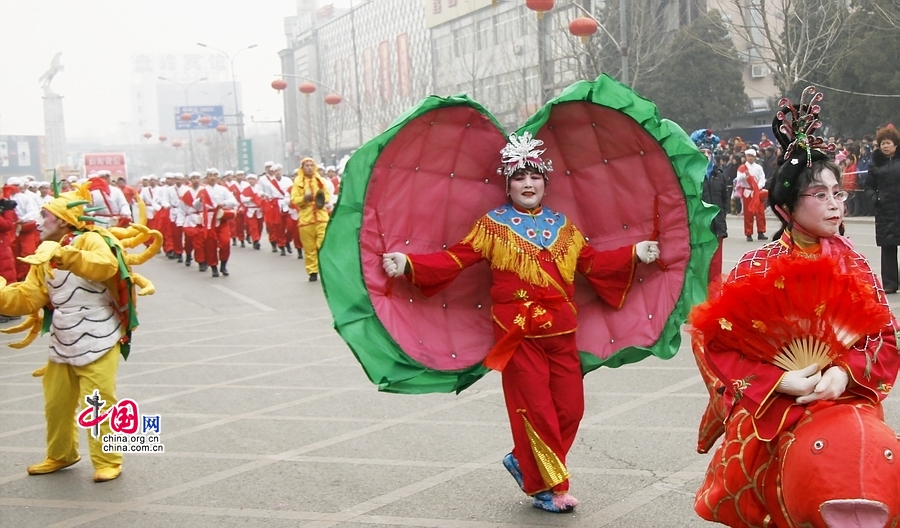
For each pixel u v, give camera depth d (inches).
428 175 198.5
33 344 462.6
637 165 201.3
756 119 1418.6
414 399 300.5
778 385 125.9
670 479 212.1
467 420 271.3
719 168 540.7
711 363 135.2
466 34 2090.3
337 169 1070.4
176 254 895.7
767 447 130.7
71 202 227.9
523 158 194.4
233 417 286.5
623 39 864.3
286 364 368.5
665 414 265.6
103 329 228.7
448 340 199.9
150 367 373.7
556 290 190.9
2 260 511.2
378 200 191.9
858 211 869.8
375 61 2751.0
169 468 237.8
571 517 192.2
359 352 186.5
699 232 196.1
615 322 204.4
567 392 192.9
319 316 498.9
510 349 189.2
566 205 208.8
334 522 195.6
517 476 199.9
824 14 1020.5
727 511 136.8
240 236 1023.6
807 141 136.2
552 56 1450.5
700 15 1334.9
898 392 267.4
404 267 189.3
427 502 205.5
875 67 1088.2
